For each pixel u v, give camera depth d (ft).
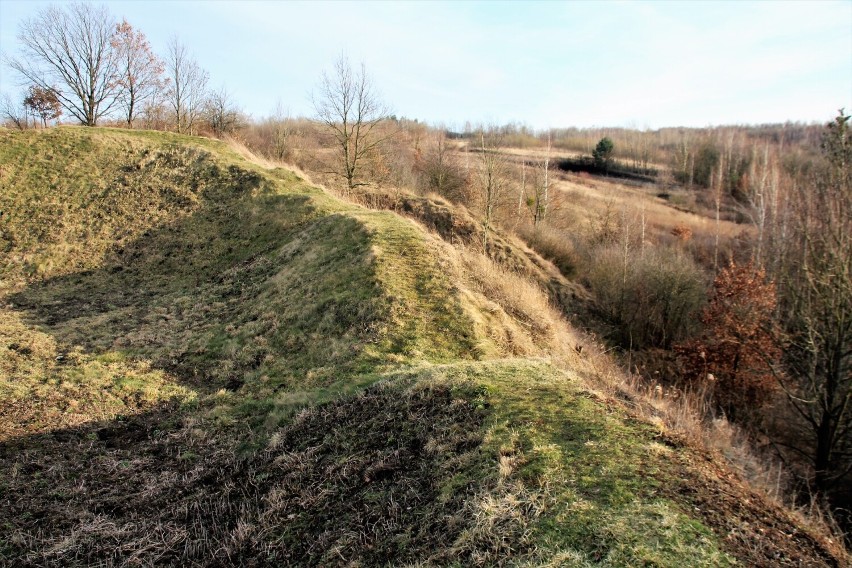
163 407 32.07
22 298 49.78
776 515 15.88
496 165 105.09
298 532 18.95
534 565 13.57
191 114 134.41
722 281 64.23
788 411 55.47
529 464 17.99
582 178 224.53
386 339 35.94
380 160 115.03
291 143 156.76
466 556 14.82
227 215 65.62
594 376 34.35
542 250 97.25
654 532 14.20
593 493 16.14
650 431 19.83
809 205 50.16
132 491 23.58
